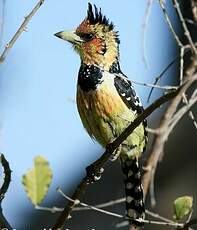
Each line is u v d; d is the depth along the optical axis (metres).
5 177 7.98
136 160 11.76
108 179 14.20
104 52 11.77
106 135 11.66
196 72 9.05
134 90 11.77
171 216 13.70
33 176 7.84
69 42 11.74
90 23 11.87
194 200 13.78
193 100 8.74
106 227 13.93
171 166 14.07
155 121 14.22
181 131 14.18
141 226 9.69
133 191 11.62
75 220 13.95
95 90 11.45
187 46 8.80
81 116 11.76
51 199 14.67
